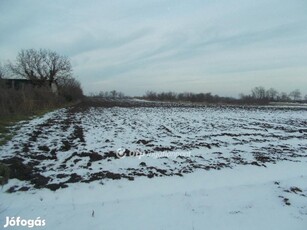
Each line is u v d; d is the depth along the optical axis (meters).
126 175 8.02
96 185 7.19
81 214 5.70
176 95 92.56
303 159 10.51
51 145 11.55
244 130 18.16
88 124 19.16
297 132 17.88
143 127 18.53
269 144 13.34
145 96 115.25
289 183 7.83
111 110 35.06
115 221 5.48
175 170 8.69
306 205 6.50
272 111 40.62
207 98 82.50
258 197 6.85
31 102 24.27
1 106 18.98
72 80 58.03
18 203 6.07
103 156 10.05
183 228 5.35
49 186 6.92
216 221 5.66
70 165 8.86
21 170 7.91
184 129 17.89
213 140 13.97
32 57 51.75
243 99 84.06
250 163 9.65
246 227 5.48
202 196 6.79
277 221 5.74
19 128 15.49
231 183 7.76
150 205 6.21
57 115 25.23
